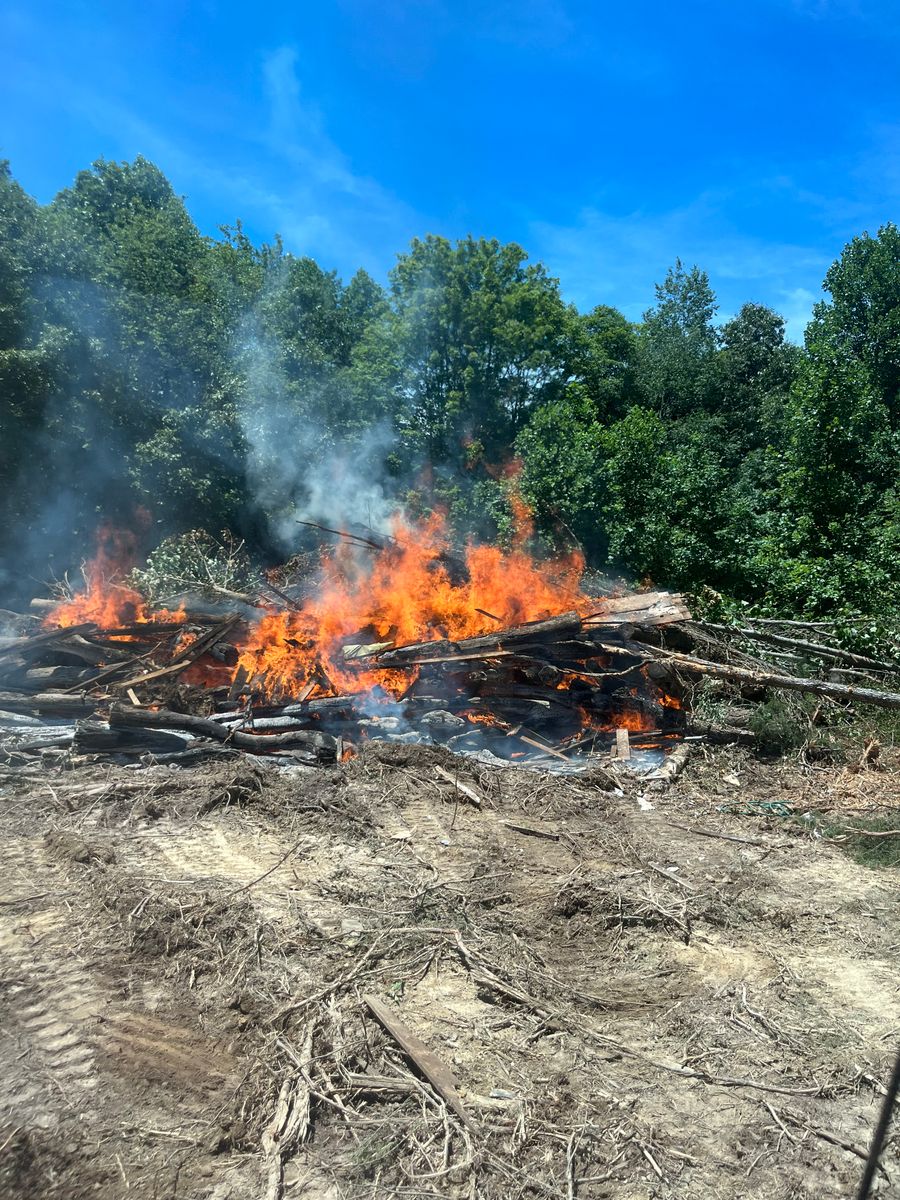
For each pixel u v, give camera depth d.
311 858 5.27
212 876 4.88
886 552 14.91
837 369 18.42
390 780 6.77
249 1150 2.80
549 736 8.52
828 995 3.93
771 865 5.59
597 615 9.02
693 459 18.53
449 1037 3.46
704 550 16.53
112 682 8.61
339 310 31.36
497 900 4.77
